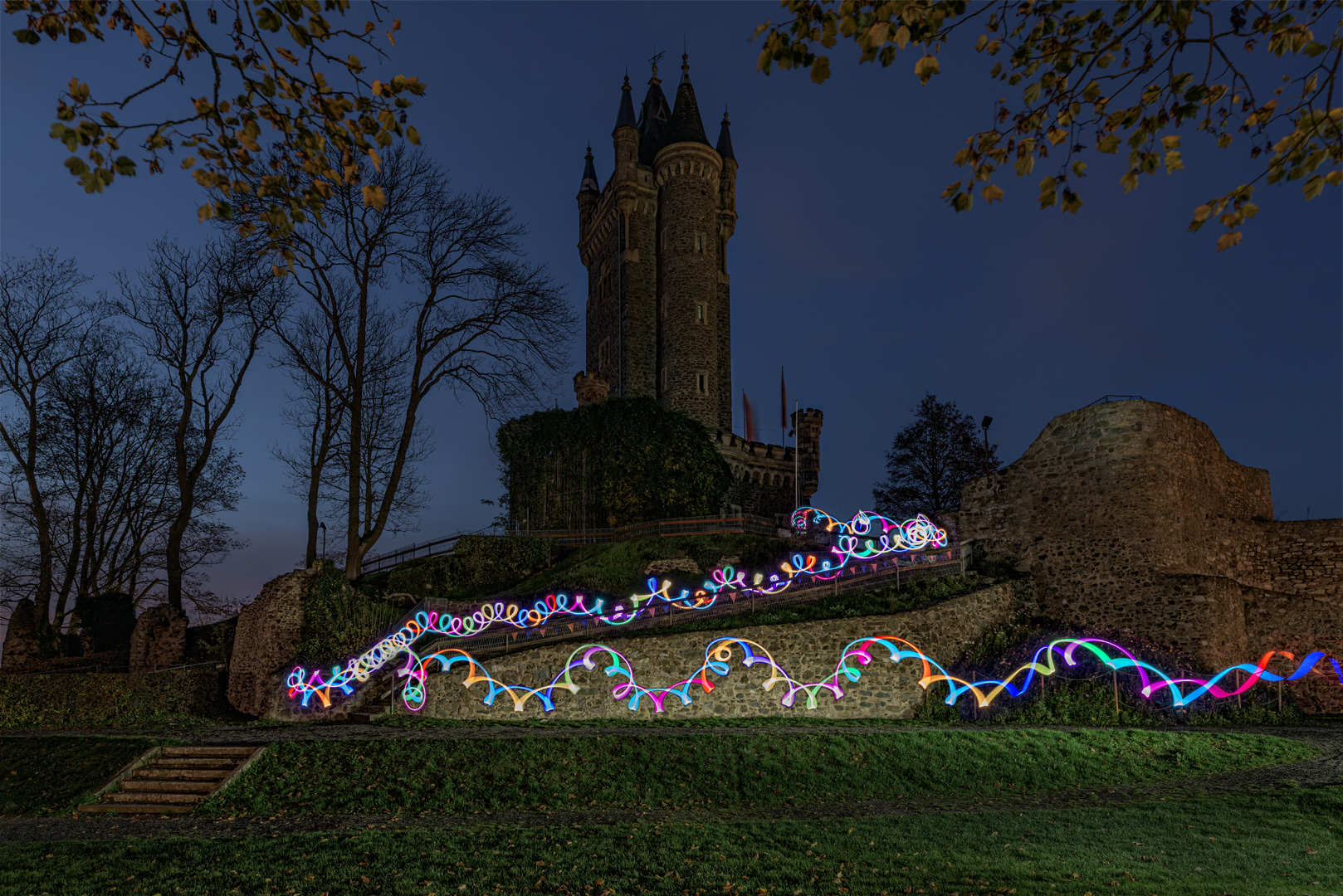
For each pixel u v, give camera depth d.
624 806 13.24
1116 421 23.31
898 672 19.39
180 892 9.34
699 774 14.27
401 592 32.81
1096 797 13.40
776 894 8.86
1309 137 4.71
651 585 29.33
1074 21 5.04
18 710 22.56
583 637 20.67
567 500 40.19
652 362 59.72
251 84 5.36
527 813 12.88
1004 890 8.76
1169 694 19.38
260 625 23.64
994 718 18.84
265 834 11.81
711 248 58.78
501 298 32.44
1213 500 24.56
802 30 4.97
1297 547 24.50
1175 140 5.14
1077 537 23.59
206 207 5.59
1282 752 15.33
